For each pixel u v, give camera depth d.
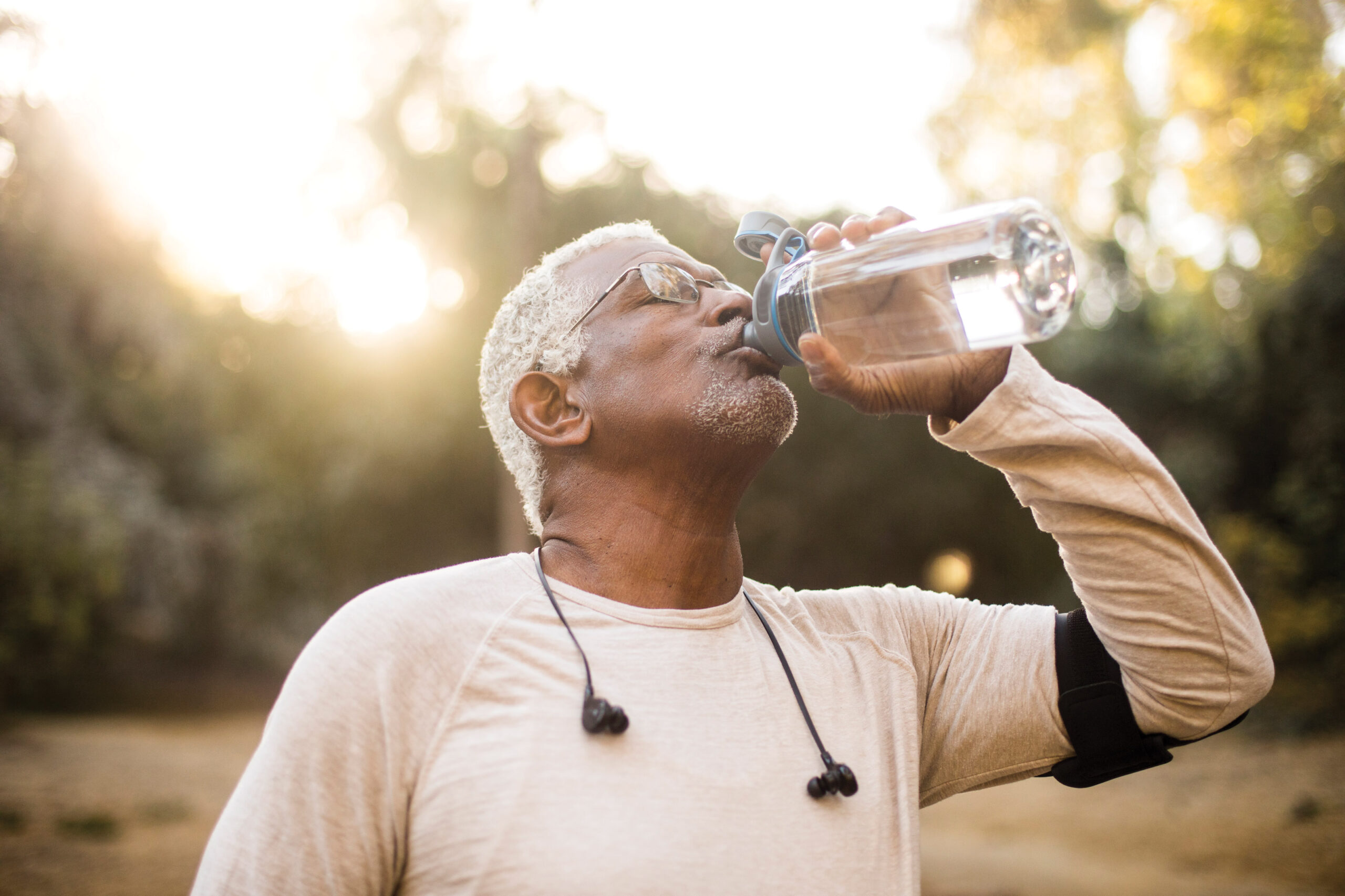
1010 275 1.32
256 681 20.36
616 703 1.19
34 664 13.76
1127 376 15.27
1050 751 1.41
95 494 13.53
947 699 1.46
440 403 14.28
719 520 1.38
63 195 10.01
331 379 14.77
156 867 7.34
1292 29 9.38
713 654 1.29
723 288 1.53
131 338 13.97
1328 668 10.74
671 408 1.35
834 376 1.25
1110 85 10.74
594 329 1.44
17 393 12.79
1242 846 7.31
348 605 1.27
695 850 1.11
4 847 7.61
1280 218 11.20
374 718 1.18
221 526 17.41
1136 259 13.62
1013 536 14.45
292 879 1.12
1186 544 1.29
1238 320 13.28
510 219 12.73
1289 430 12.39
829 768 1.23
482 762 1.14
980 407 1.27
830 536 14.21
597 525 1.38
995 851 8.17
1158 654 1.32
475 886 1.09
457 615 1.26
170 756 12.68
